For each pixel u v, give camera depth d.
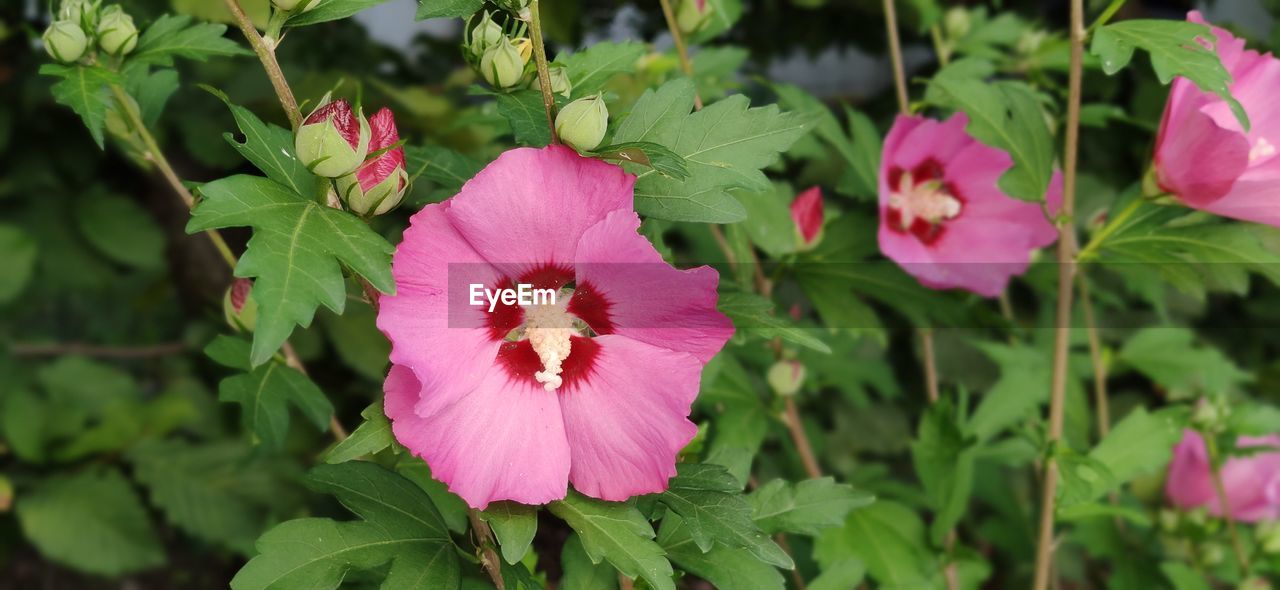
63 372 1.17
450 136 0.87
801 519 0.60
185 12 0.78
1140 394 1.09
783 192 0.75
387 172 0.51
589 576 0.57
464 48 0.56
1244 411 0.81
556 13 0.88
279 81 0.51
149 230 1.12
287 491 1.11
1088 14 0.88
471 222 0.50
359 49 0.99
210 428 1.17
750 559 0.57
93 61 0.59
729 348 0.76
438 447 0.50
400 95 0.85
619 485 0.51
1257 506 0.88
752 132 0.54
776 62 1.07
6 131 1.05
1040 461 0.79
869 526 0.76
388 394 0.50
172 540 1.32
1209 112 0.64
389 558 0.54
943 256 0.74
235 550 1.12
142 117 0.64
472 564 0.62
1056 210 0.72
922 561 0.76
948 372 1.07
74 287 1.18
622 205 0.50
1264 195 0.62
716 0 0.64
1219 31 0.62
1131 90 1.02
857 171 0.75
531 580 0.53
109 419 1.11
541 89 0.52
